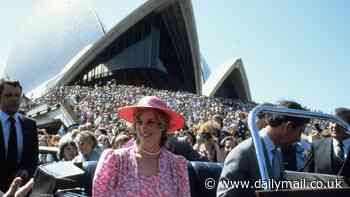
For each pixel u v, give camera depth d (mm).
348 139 5277
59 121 25891
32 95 77000
